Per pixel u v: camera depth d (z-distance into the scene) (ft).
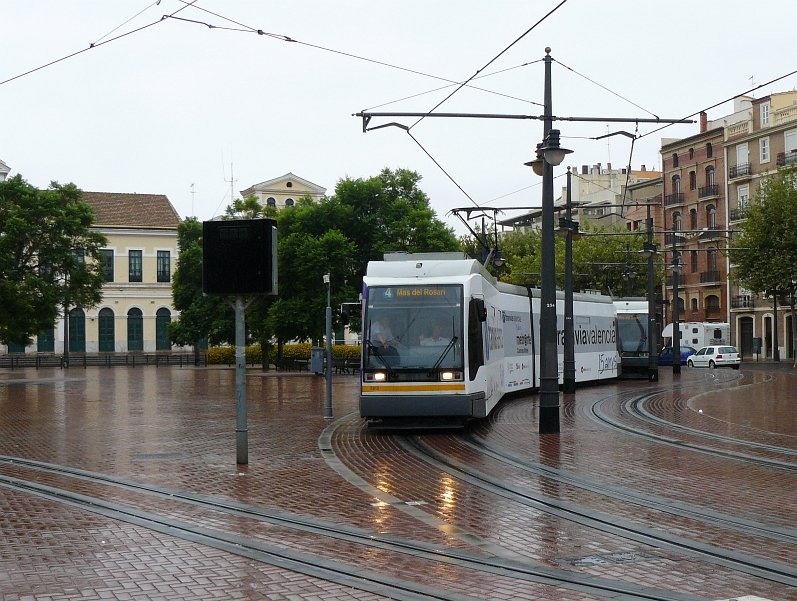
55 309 139.95
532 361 99.86
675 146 268.21
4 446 57.62
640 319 135.03
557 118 63.00
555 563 27.20
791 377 144.46
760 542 29.73
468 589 24.36
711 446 53.78
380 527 32.42
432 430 63.93
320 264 147.23
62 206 145.18
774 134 230.89
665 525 32.37
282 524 33.01
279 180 275.18
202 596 23.94
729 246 211.82
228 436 62.64
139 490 40.52
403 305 62.03
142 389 122.83
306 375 162.61
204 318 191.52
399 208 154.20
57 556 28.45
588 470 44.96
